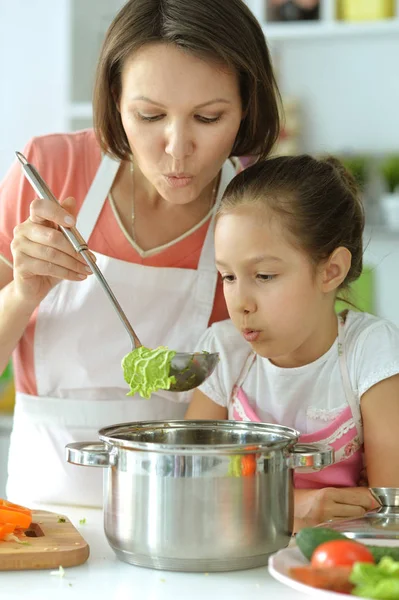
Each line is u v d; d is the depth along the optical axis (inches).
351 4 130.0
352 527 51.3
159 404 70.2
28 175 62.5
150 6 58.0
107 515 51.1
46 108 149.9
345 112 135.9
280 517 49.9
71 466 69.9
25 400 71.6
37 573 49.4
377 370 61.9
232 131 60.0
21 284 64.9
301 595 45.9
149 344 70.1
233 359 66.8
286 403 64.6
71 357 69.9
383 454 61.1
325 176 62.7
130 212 69.5
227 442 57.1
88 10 142.3
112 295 59.0
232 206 60.0
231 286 60.3
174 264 69.9
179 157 58.4
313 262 60.0
